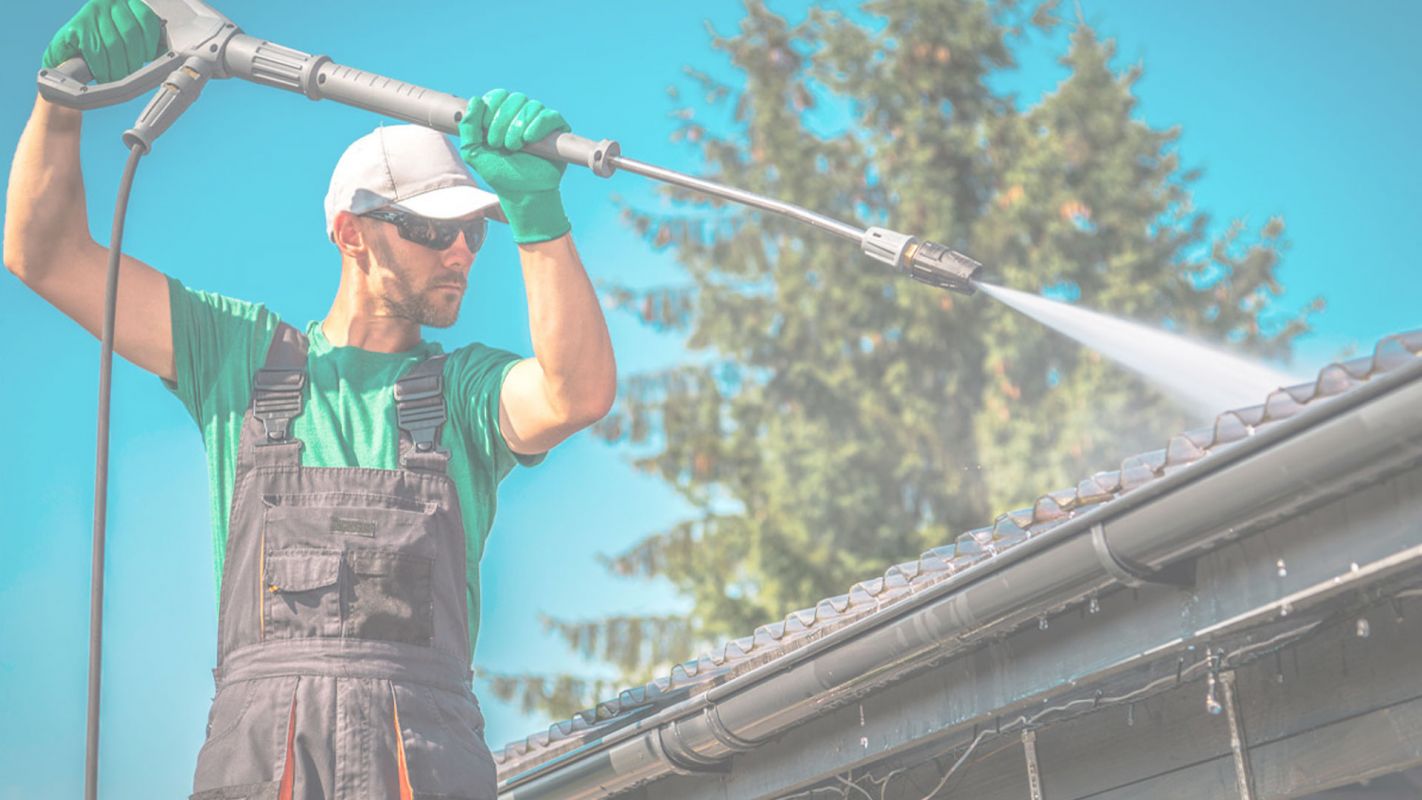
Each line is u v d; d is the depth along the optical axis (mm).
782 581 29031
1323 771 5551
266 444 4602
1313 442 4555
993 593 5664
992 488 29094
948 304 30078
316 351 4883
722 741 7125
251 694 4363
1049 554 5418
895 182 31797
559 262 4500
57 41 4637
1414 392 4297
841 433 29969
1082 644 5707
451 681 4512
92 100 4559
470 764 4438
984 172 32344
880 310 30562
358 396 4750
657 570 29625
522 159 4340
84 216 4816
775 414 30406
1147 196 31953
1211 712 5914
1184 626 5297
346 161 4988
